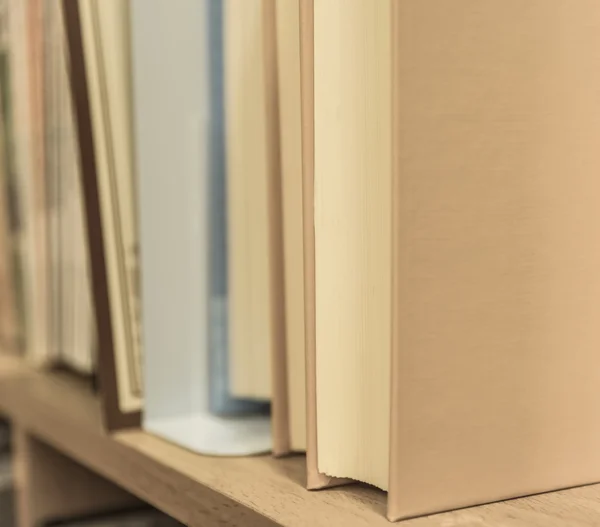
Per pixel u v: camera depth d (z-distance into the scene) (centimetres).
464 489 35
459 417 35
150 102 51
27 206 73
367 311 36
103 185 50
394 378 33
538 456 37
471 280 35
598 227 38
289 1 41
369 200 35
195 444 47
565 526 33
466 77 34
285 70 41
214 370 54
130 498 72
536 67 36
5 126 76
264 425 51
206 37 54
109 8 50
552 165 37
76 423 55
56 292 69
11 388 70
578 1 37
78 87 50
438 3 33
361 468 37
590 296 38
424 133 33
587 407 38
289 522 33
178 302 53
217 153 54
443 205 34
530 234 36
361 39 35
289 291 42
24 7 69
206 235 54
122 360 51
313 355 37
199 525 40
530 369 36
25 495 67
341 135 36
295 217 41
